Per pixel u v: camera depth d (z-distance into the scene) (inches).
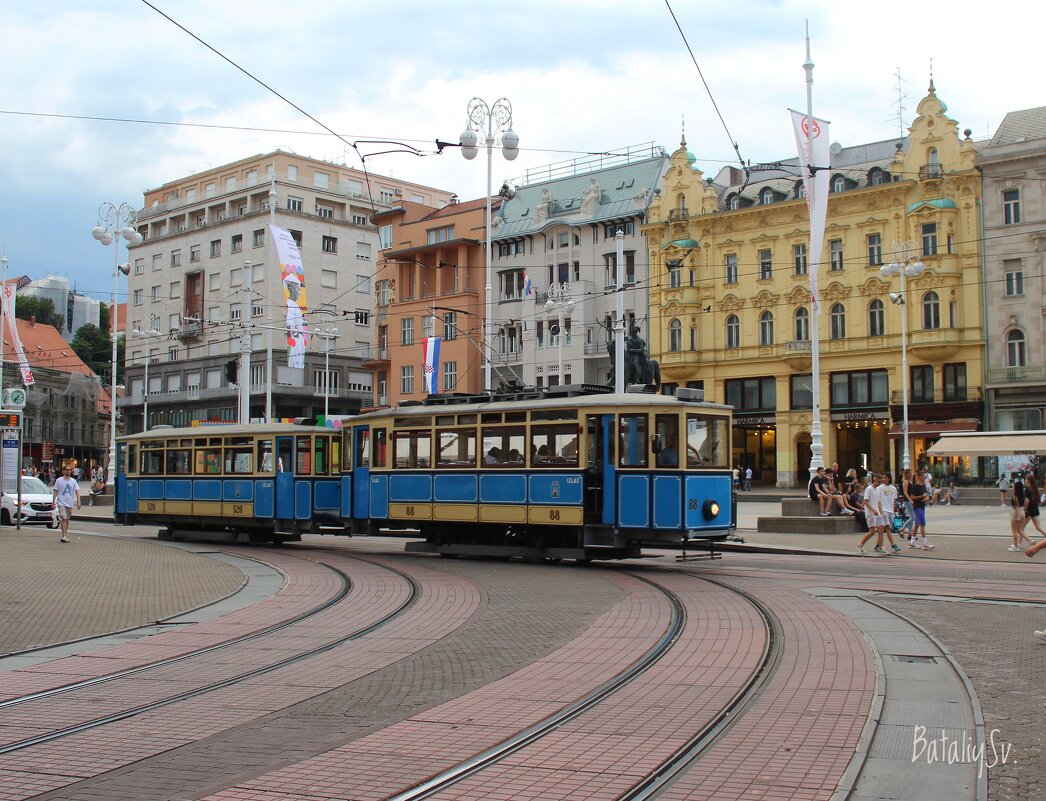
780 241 2439.7
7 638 514.3
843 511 1195.3
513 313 2741.1
